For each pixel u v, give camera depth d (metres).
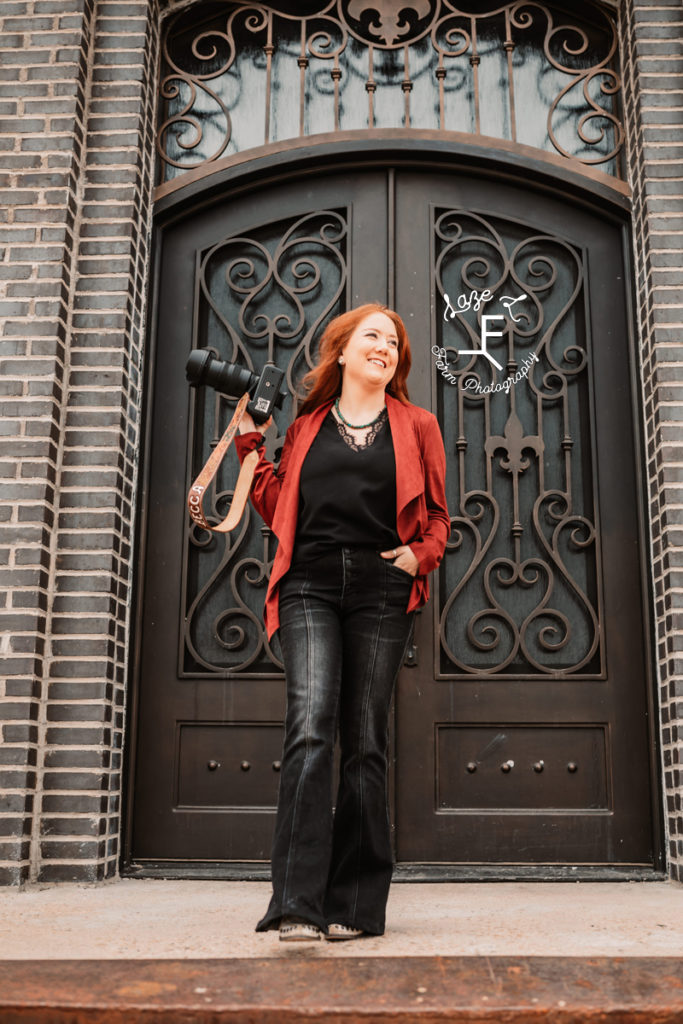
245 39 4.16
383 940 2.12
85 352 3.61
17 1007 1.56
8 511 3.38
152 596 3.68
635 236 3.82
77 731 3.31
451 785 3.49
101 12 3.94
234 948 2.06
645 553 3.59
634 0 3.88
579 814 3.46
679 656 3.30
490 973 1.72
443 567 3.66
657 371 3.53
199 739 3.57
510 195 3.97
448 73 4.11
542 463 3.73
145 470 3.75
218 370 2.42
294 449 2.37
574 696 3.55
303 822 2.00
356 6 4.15
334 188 3.99
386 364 2.38
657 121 3.75
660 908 2.67
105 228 3.72
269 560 3.71
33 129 3.72
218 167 3.97
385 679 2.22
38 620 3.31
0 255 3.60
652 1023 1.54
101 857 3.25
